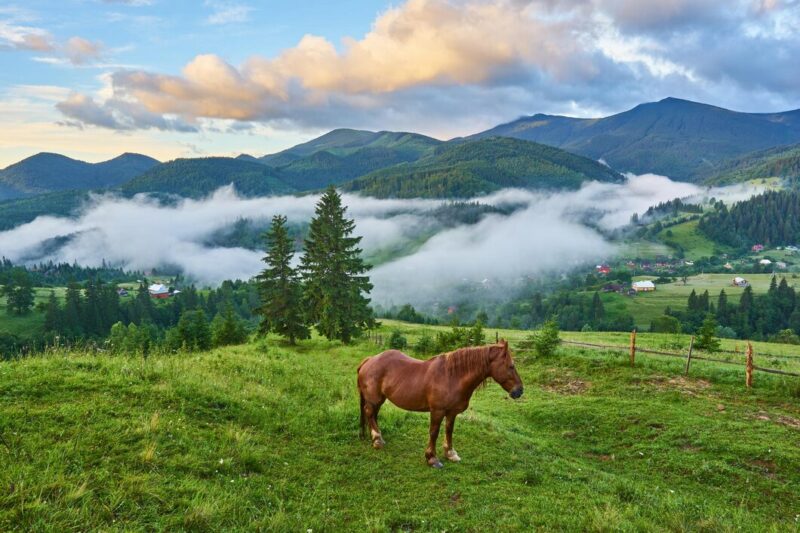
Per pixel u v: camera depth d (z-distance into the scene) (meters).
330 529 6.68
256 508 6.83
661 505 8.35
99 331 128.50
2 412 7.79
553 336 23.91
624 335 48.22
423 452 9.99
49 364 10.61
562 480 9.21
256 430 9.68
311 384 14.91
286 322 41.69
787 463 10.77
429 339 33.34
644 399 16.42
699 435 12.56
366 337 47.25
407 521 7.13
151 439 7.91
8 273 179.00
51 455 6.83
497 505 7.77
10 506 5.75
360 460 9.22
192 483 7.01
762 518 8.55
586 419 14.68
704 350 26.47
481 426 12.39
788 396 15.52
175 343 49.22
